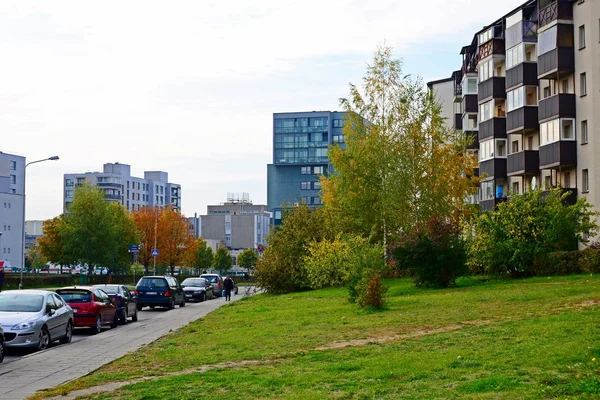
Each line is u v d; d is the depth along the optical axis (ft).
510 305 64.23
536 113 150.51
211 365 45.39
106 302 88.63
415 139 135.85
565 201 133.90
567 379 31.22
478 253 104.22
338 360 43.06
